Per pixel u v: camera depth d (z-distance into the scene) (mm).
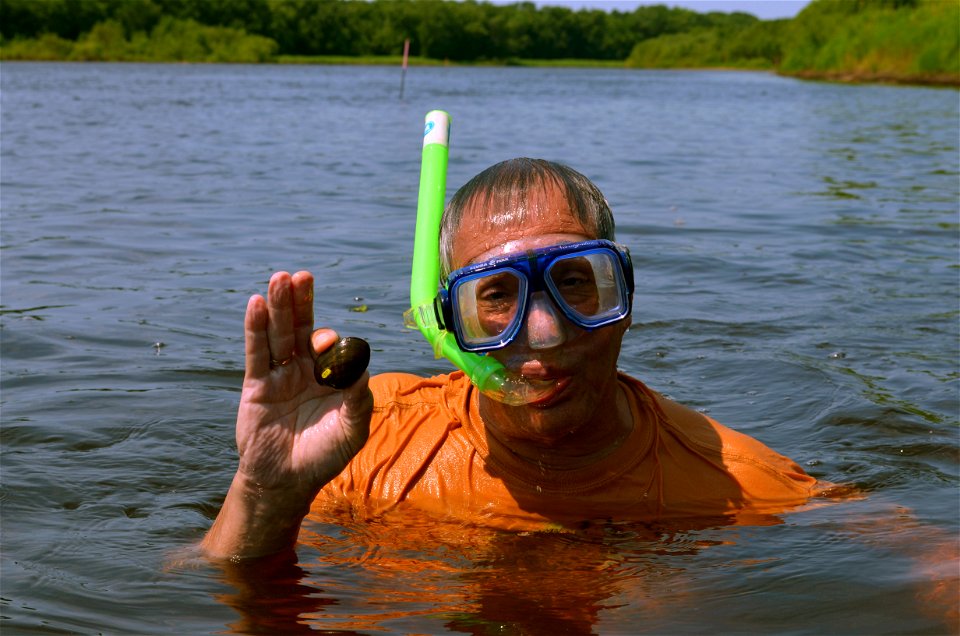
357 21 95188
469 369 1866
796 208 8273
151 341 4000
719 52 87188
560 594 1825
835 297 4914
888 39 45312
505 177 1947
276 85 39031
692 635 1688
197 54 80312
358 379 1717
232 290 4934
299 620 1725
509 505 2092
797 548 2016
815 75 50531
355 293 4836
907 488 2562
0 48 74000
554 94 34469
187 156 12188
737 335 4176
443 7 97688
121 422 3037
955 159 12945
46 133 15359
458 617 1728
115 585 1886
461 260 1948
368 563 1941
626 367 3723
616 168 11398
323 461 1811
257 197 8484
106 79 41656
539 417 1922
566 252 1838
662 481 2127
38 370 3600
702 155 13156
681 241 6531
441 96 31812
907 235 6953
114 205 7879
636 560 1960
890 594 1829
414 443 2186
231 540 1919
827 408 3262
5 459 2697
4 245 6039
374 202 8258
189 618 1743
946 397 3395
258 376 1792
